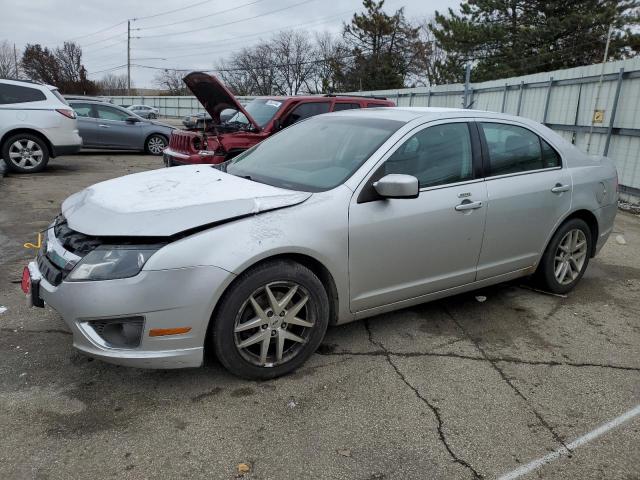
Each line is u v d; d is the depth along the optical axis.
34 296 3.06
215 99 8.19
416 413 2.93
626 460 2.62
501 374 3.38
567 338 3.94
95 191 3.40
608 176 4.97
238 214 2.97
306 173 3.62
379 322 4.09
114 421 2.77
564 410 3.01
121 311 2.71
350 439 2.69
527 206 4.20
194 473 2.42
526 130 4.38
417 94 18.42
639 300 4.77
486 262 4.09
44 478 2.36
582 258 4.88
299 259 3.23
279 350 3.17
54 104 10.75
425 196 3.62
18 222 6.82
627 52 23.55
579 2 24.92
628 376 3.42
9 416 2.77
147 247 2.77
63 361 3.33
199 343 2.88
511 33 26.25
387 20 39.97
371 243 3.38
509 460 2.59
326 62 51.56
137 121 14.84
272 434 2.71
